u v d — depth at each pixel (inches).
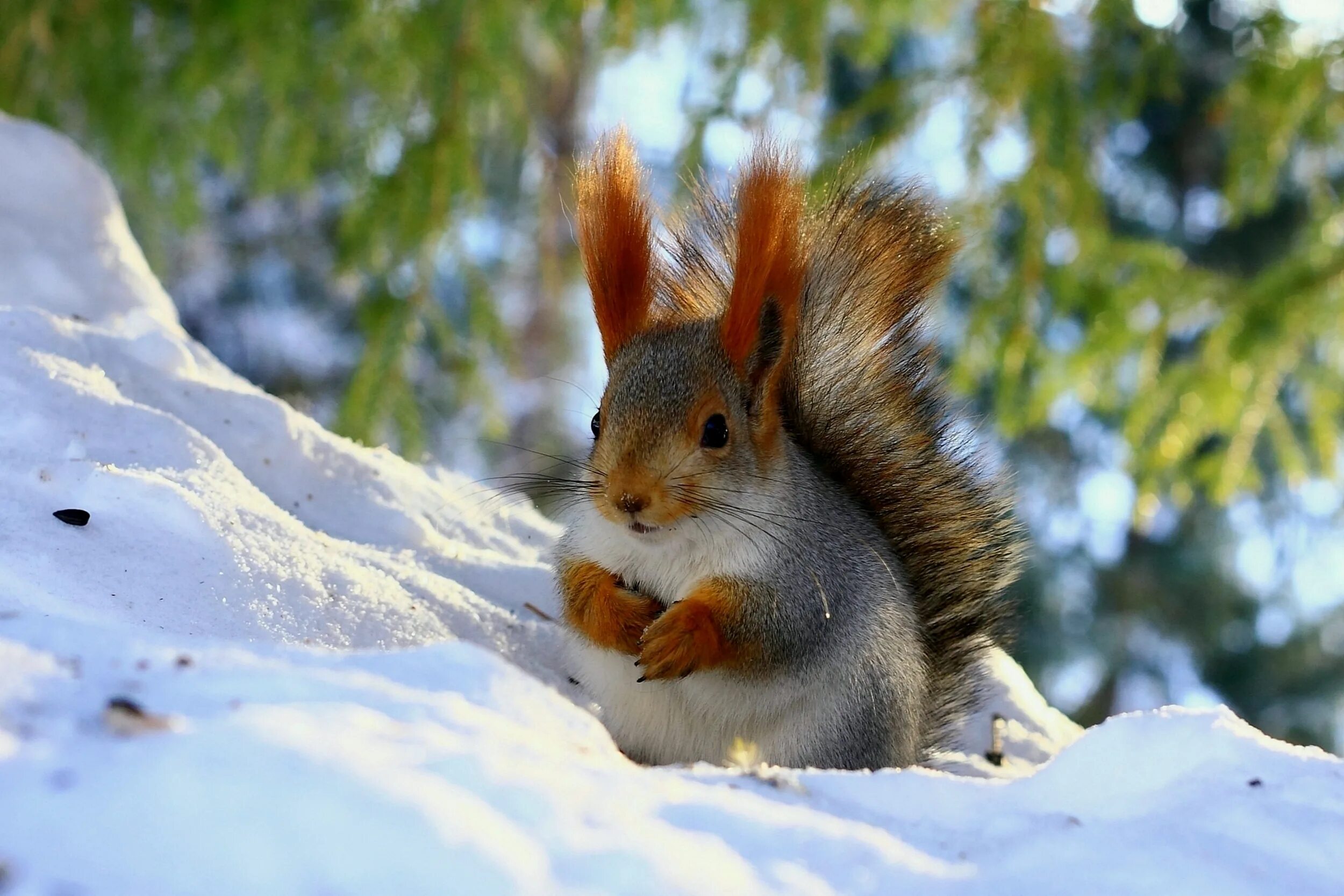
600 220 69.1
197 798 50.6
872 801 62.3
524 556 74.5
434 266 82.7
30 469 67.3
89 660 60.9
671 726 68.7
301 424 73.3
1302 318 83.3
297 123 86.7
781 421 69.7
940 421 71.7
